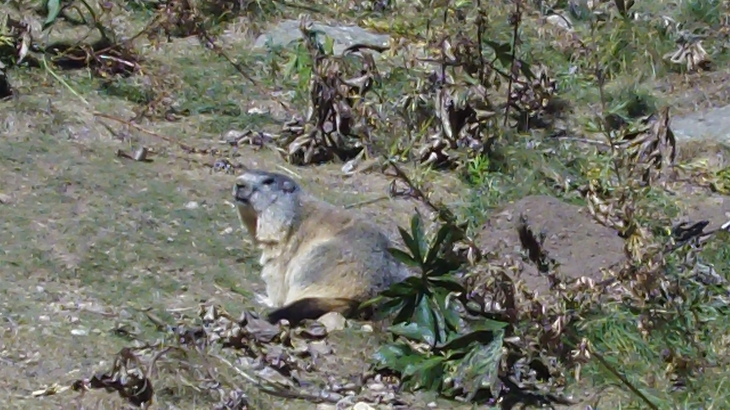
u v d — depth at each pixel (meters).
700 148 15.71
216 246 11.87
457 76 15.38
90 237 11.63
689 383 9.90
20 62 15.55
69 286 10.70
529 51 17.92
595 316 10.67
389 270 10.70
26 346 9.59
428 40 17.06
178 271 11.26
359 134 14.42
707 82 17.81
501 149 14.66
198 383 9.28
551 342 9.86
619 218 12.70
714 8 19.80
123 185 12.98
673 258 12.02
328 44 15.73
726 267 12.17
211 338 9.91
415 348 10.06
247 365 9.69
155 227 12.09
